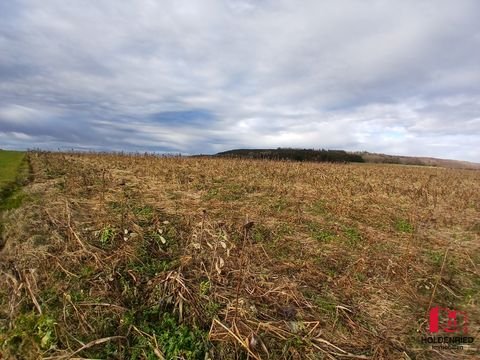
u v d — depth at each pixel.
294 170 18.95
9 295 3.79
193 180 12.85
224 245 5.06
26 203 7.30
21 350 3.13
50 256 4.69
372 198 11.30
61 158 19.52
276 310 4.06
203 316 3.83
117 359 3.15
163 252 5.45
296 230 7.27
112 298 3.96
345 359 3.39
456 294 5.02
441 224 8.77
